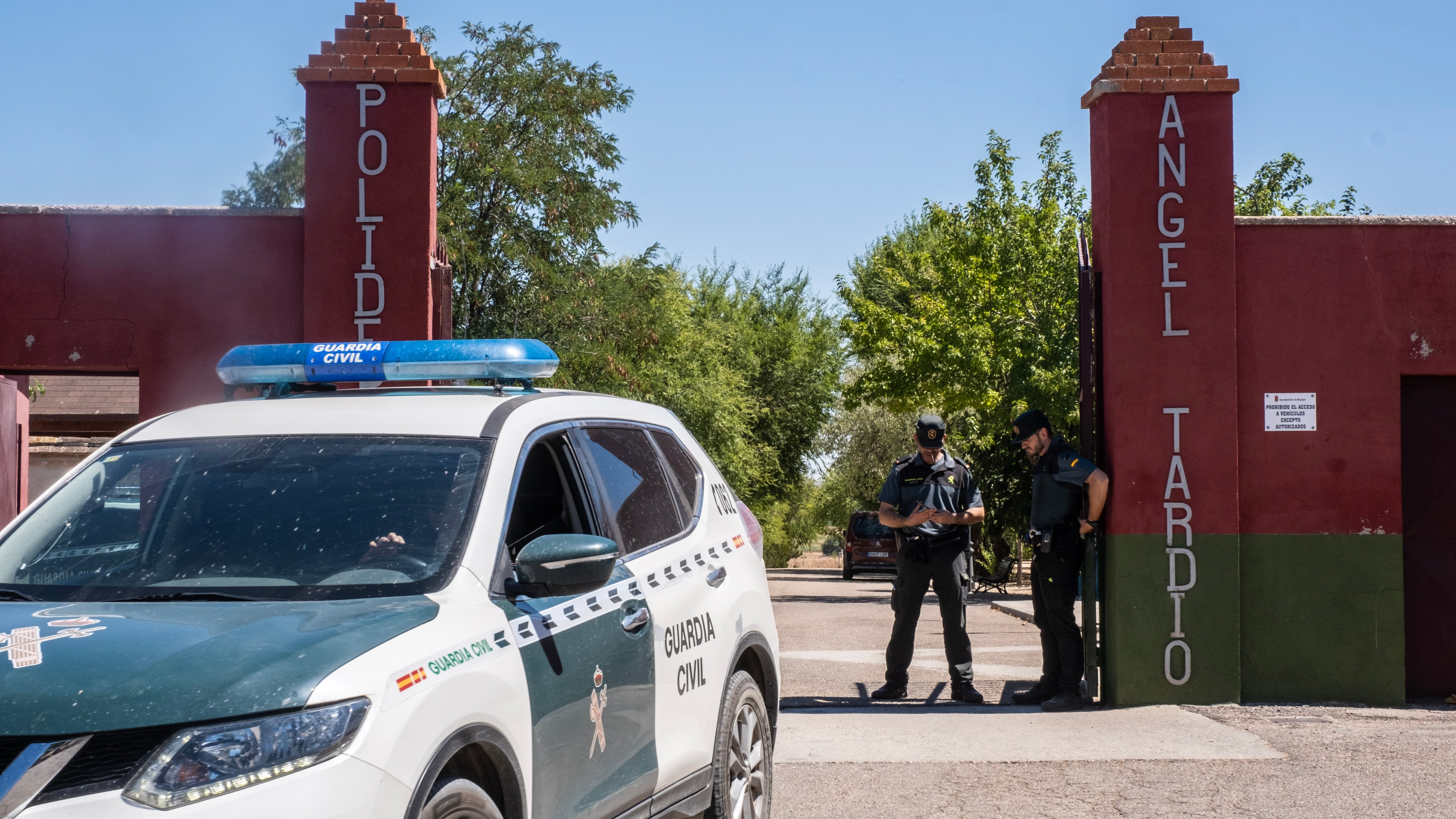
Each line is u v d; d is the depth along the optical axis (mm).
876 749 7105
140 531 3674
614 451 4594
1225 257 8422
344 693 2754
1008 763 6727
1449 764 6578
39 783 2498
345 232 8398
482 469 3750
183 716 2600
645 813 4055
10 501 9547
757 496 46000
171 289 8461
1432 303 8531
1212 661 8289
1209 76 8477
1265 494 8438
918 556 8852
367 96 8453
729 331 43094
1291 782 6195
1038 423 8523
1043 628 8680
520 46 25031
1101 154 8641
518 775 3256
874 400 29922
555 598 3713
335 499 3654
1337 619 8383
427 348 4441
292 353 4496
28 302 8406
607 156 25406
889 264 40344
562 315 24719
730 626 4871
